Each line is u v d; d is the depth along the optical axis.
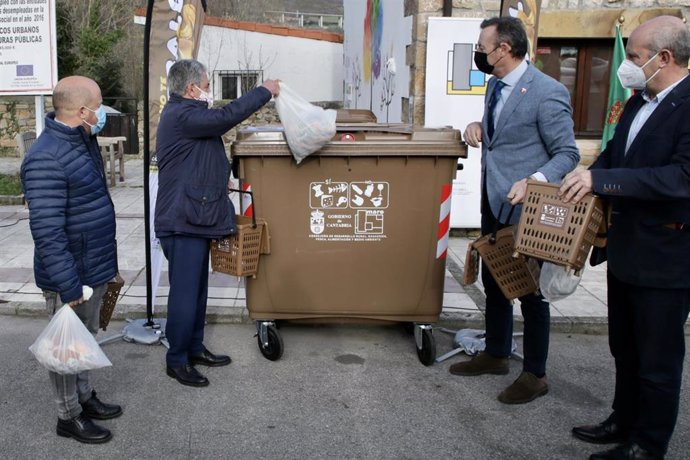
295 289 4.32
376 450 3.45
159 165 3.91
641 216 3.02
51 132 3.17
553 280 3.30
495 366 4.33
